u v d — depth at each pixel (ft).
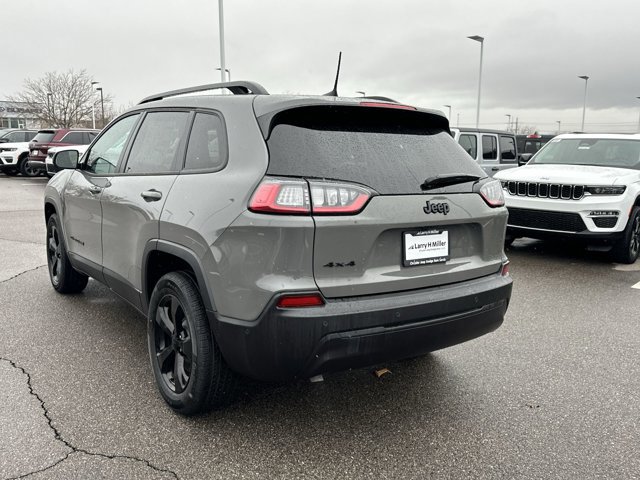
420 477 8.20
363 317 8.13
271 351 8.00
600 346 13.70
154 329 10.44
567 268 22.71
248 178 8.34
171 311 10.07
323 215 7.98
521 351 13.28
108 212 12.19
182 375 9.80
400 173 8.94
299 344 7.88
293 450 8.82
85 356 12.34
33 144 61.00
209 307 8.68
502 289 9.99
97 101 162.50
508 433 9.48
